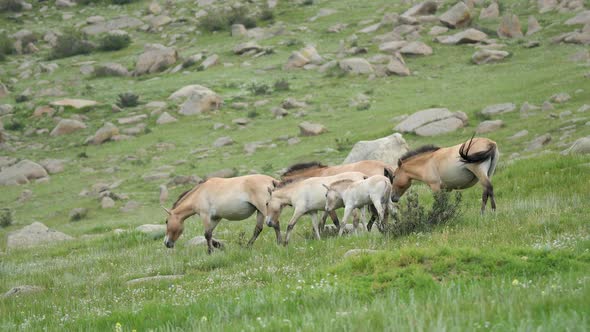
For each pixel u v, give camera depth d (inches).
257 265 1951.3
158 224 3900.1
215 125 7637.8
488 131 5349.4
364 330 935.7
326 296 1252.5
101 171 6756.9
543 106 5620.1
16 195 6299.2
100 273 2345.0
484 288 1184.2
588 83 6205.7
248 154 6466.5
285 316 1114.7
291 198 2340.1
